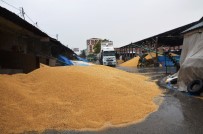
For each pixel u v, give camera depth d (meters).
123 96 9.10
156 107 8.77
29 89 8.73
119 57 72.25
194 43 15.82
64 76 9.74
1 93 7.34
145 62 40.25
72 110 7.29
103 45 45.00
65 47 28.36
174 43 38.88
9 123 6.12
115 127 6.45
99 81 10.00
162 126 6.58
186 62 13.26
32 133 5.88
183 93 12.00
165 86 14.72
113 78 12.11
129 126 6.56
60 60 25.03
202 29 14.91
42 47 20.70
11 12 9.92
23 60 12.82
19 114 6.61
